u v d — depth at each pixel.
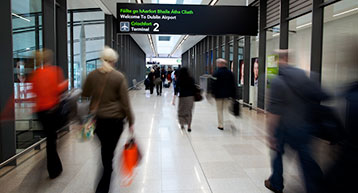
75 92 2.95
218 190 2.94
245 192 2.88
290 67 2.41
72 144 4.67
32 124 4.39
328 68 4.74
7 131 3.55
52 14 5.00
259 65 8.28
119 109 2.55
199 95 5.91
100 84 2.50
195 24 7.46
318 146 2.24
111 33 11.73
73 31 10.02
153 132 5.73
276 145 2.65
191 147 4.59
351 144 1.84
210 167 3.63
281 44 6.69
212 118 7.51
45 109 2.79
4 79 3.47
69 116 2.91
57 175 3.23
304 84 2.28
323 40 5.04
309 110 2.23
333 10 4.83
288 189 2.84
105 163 2.57
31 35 4.90
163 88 20.19
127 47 17.16
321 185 2.17
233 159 3.96
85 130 2.66
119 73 2.59
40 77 2.74
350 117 1.84
